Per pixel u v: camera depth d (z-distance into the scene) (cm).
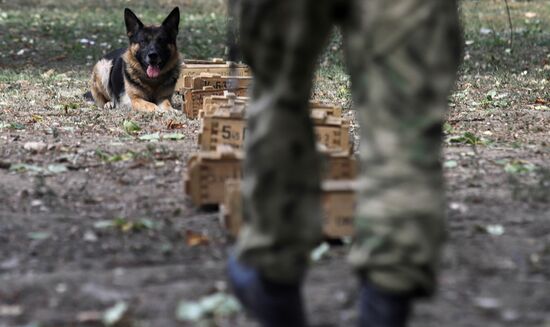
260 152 347
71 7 3162
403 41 316
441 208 327
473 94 1454
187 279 497
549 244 550
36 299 468
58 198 702
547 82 1608
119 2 3297
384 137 321
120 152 914
